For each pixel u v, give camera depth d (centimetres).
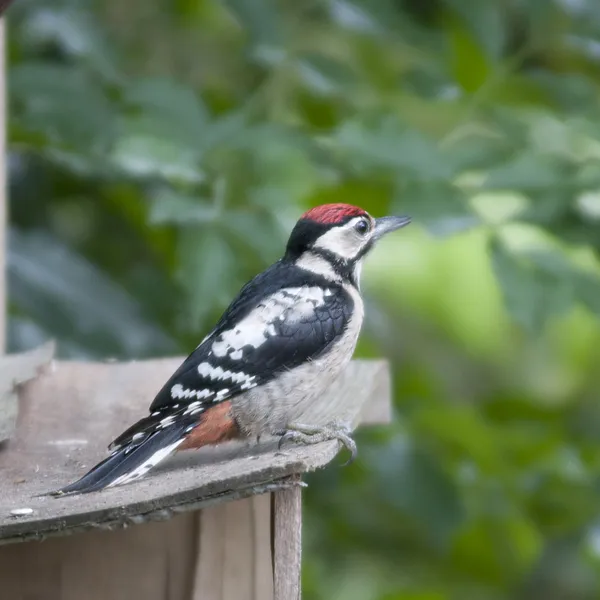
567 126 1082
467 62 1077
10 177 1162
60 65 1126
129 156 974
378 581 1183
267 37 1098
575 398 1484
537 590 1184
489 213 1097
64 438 812
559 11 1076
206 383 747
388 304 1365
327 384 811
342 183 1028
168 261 1161
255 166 1016
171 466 727
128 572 687
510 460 1152
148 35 1275
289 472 626
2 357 917
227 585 684
